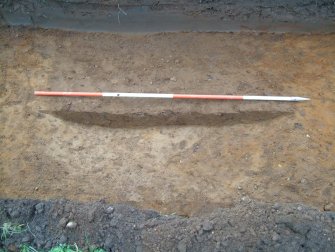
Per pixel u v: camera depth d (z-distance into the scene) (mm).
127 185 2057
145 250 1681
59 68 2412
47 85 2352
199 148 2172
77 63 2428
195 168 2098
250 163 2090
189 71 2367
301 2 2438
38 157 2146
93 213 1791
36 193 2023
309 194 1967
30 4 2520
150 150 2182
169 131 2258
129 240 1713
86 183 2066
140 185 2057
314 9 2443
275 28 2500
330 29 2477
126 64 2412
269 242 1645
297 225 1674
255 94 2270
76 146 2197
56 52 2473
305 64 2369
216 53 2438
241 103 2244
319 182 2000
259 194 1984
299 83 2305
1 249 1722
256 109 2221
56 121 2277
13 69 2418
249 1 2449
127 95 2262
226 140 2189
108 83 2342
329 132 2148
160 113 2236
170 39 2498
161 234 1715
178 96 2244
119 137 2246
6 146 2180
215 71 2361
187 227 1741
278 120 2221
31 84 2361
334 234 1666
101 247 1710
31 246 1713
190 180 2061
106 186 2055
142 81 2340
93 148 2193
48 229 1769
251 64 2383
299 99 2225
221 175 2064
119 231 1739
